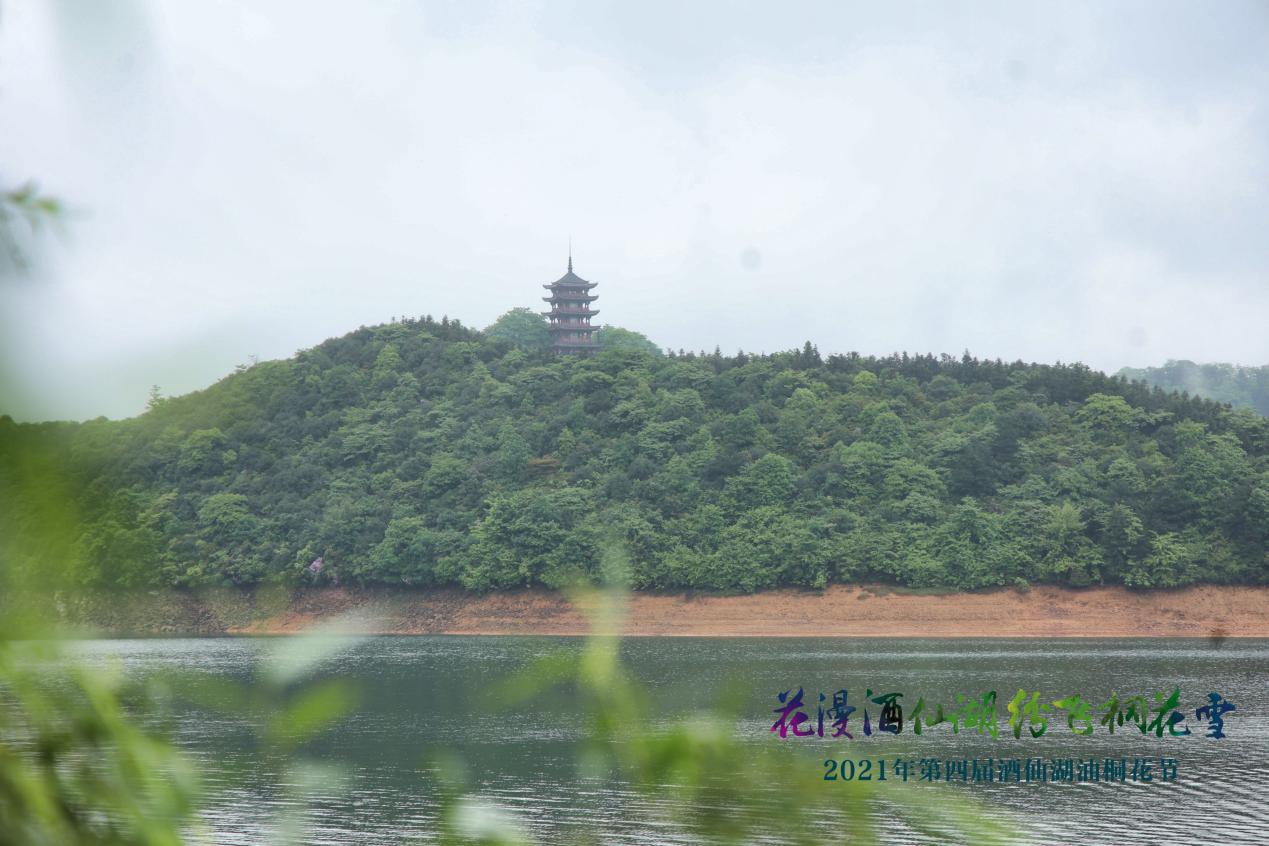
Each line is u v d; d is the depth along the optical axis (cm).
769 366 13788
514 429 12444
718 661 7125
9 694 164
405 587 10975
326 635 217
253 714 211
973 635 10050
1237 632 9900
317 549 10619
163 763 177
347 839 3067
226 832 1820
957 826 217
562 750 4606
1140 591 10362
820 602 10469
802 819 217
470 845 223
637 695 219
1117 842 3142
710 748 216
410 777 4012
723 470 11562
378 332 14600
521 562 10688
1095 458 11650
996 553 10494
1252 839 3181
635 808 2834
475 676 6825
